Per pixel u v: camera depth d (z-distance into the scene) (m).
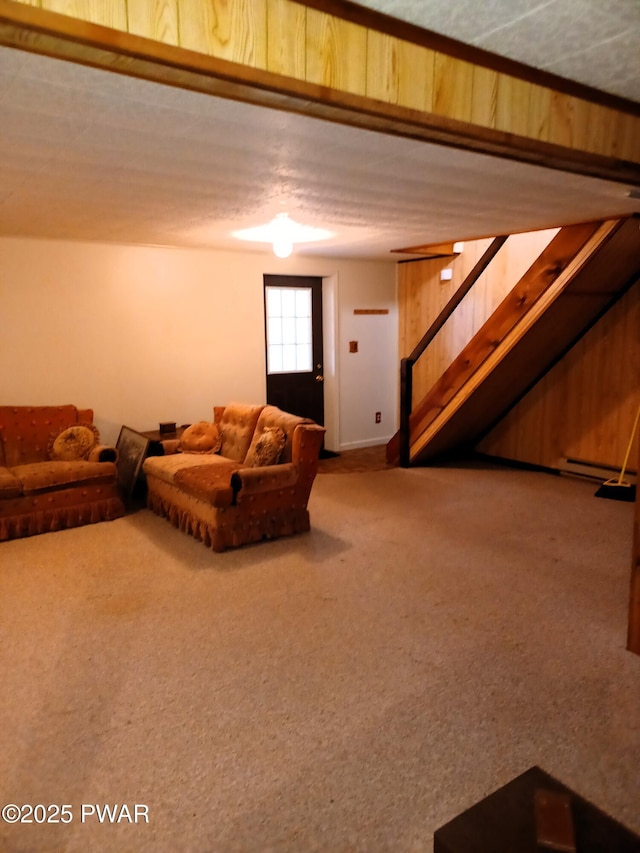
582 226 4.03
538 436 5.79
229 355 5.76
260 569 3.47
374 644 2.66
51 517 4.10
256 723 2.14
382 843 1.65
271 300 6.14
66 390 4.92
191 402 5.58
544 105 2.16
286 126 2.06
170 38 1.45
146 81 1.65
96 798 1.81
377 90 1.77
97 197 3.20
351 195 3.15
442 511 4.57
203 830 1.70
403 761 1.95
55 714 2.19
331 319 6.46
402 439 5.94
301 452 3.95
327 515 4.48
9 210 3.55
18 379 4.70
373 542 3.91
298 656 2.56
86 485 4.26
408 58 1.81
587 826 1.23
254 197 3.21
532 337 4.70
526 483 5.38
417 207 3.48
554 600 3.06
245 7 1.54
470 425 5.86
